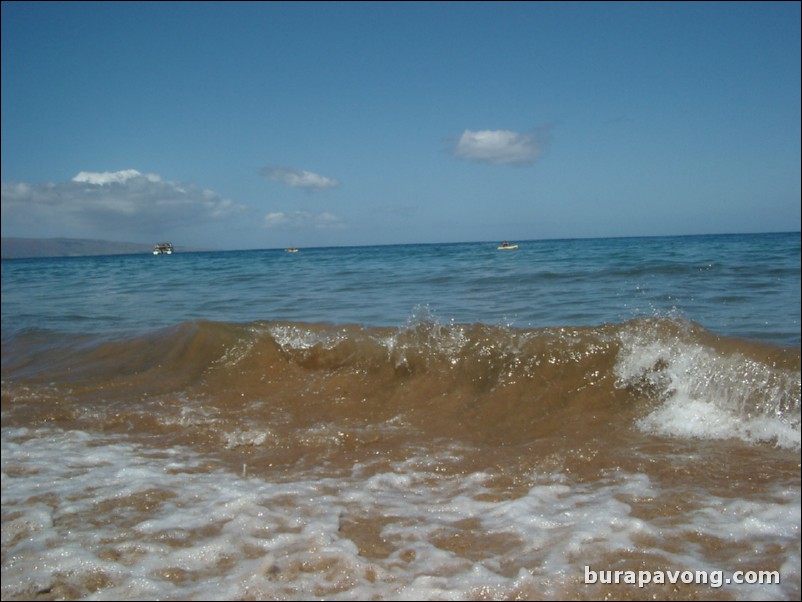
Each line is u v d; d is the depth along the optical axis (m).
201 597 2.67
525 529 3.26
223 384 6.25
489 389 5.55
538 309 9.02
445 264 20.97
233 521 3.42
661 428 4.80
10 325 10.41
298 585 2.75
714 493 3.66
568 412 5.14
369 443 4.77
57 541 3.24
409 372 5.96
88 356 7.65
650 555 2.94
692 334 5.50
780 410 4.68
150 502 3.74
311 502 3.70
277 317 9.54
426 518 3.46
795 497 3.56
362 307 10.23
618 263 16.70
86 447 4.85
